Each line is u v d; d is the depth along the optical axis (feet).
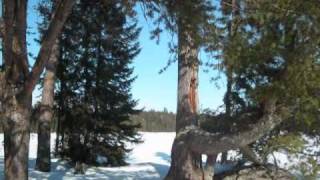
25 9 38.73
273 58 37.04
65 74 80.28
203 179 51.57
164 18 40.27
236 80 42.24
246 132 43.98
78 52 80.59
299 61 34.76
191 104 52.65
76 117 79.56
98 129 80.23
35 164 70.79
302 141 42.78
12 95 38.86
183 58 44.39
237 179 51.26
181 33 40.27
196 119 52.54
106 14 77.05
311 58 34.60
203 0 38.04
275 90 37.32
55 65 69.87
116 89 81.56
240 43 35.58
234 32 36.60
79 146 78.79
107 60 81.20
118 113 81.61
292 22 33.73
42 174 63.72
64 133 79.97
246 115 48.52
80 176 63.31
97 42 80.23
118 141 82.07
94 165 78.79
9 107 38.88
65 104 80.12
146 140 122.52
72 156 78.64
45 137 67.46
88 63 80.28
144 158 95.61
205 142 47.96
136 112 83.87
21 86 38.99
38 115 68.13
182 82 53.11
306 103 36.63
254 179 50.39
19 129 39.01
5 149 39.40
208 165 52.06
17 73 38.88
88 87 80.33
